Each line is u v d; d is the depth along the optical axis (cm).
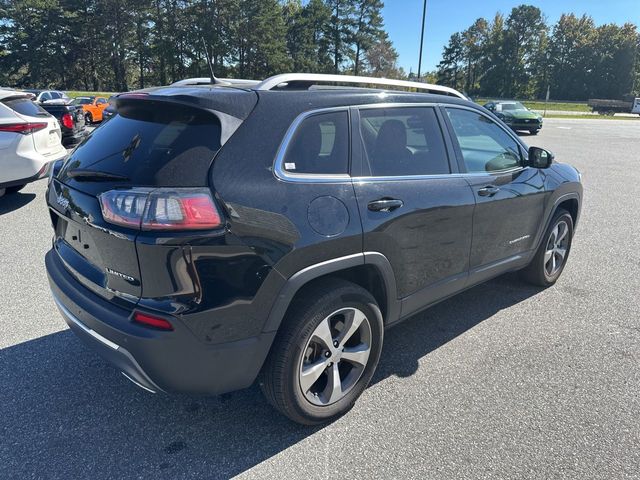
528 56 9294
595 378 310
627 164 1301
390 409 277
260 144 223
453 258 321
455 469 232
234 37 6297
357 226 247
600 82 8894
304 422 254
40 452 241
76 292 240
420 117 304
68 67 6556
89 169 233
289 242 221
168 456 240
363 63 7844
